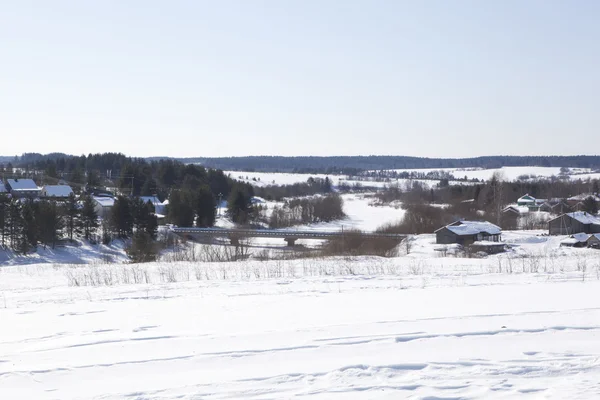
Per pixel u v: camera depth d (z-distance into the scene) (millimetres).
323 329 13609
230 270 32625
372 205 173375
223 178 157750
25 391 9828
